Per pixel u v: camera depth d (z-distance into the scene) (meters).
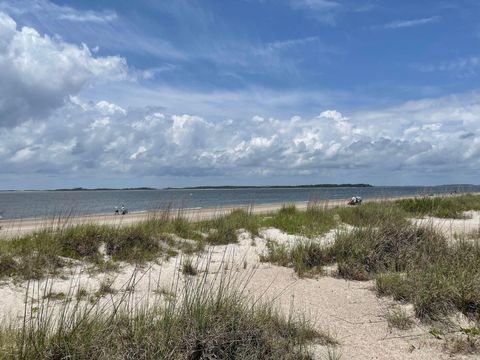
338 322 5.07
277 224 12.63
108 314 4.60
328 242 8.70
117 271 7.25
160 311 4.45
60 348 3.56
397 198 19.05
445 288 5.34
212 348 3.88
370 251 7.64
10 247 7.69
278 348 4.11
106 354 3.56
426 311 5.16
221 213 14.37
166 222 11.20
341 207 16.88
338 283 6.74
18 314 4.87
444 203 17.23
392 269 7.06
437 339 4.61
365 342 4.54
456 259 6.63
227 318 4.24
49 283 6.32
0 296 5.57
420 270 6.22
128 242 8.68
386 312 5.38
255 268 7.74
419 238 8.37
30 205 40.06
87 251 8.07
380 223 9.34
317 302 5.79
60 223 9.88
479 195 24.92
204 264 7.98
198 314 4.17
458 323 4.95
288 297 5.98
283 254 8.42
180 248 9.17
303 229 11.81
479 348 4.39
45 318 3.98
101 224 10.26
